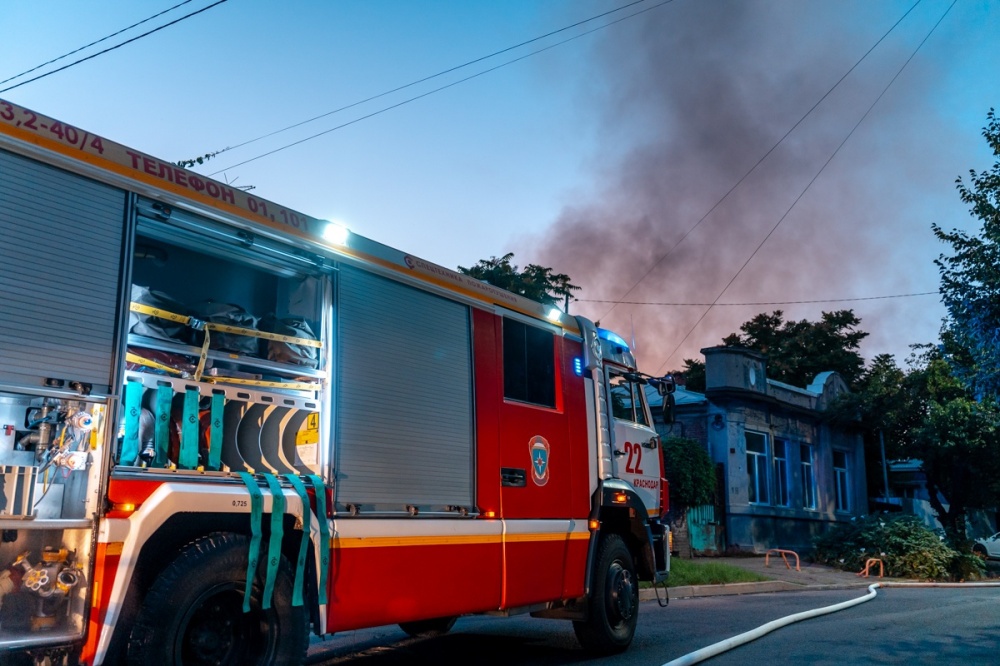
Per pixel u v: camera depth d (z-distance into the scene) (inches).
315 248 223.0
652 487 364.5
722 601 537.0
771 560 910.4
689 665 291.1
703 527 905.5
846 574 831.1
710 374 981.2
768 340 1681.8
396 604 225.5
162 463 180.7
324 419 216.1
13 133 162.2
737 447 957.2
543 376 307.6
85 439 166.7
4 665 150.6
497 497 269.6
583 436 319.9
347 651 325.1
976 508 1175.0
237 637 189.5
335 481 213.9
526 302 304.8
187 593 175.8
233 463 199.5
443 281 265.6
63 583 157.1
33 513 157.9
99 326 170.6
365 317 234.7
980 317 581.3
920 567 835.4
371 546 219.5
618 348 365.1
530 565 278.2
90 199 173.9
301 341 214.8
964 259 597.3
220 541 184.2
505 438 278.5
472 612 252.5
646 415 377.7
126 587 165.0
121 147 182.7
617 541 331.6
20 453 158.6
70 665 158.4
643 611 469.1
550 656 319.0
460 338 269.6
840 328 1637.6
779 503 1034.7
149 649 168.9
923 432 1072.8
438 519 244.2
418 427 244.7
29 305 159.6
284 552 205.3
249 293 229.1
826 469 1141.7
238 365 201.6
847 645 345.4
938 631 391.9
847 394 1140.5
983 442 1030.4
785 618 410.9
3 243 157.5
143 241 197.5
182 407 190.7
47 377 160.2
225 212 202.2
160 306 189.2
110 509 166.7
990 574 1025.5
